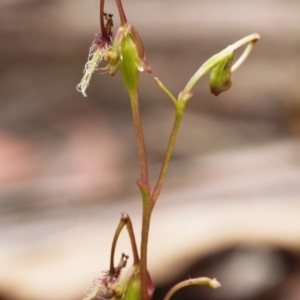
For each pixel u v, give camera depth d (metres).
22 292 0.33
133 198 0.45
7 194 0.45
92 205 0.43
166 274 0.34
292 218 0.37
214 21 0.86
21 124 0.65
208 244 0.35
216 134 0.64
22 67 0.77
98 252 0.35
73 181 0.48
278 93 0.71
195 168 0.50
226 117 0.69
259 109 0.70
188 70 0.79
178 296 0.34
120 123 0.66
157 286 0.34
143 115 0.69
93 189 0.46
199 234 0.36
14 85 0.74
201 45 0.83
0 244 0.36
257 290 0.35
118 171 0.51
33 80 0.76
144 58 0.23
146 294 0.24
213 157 0.53
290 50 0.82
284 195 0.40
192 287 0.34
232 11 0.90
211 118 0.69
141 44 0.23
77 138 0.60
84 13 0.83
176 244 0.35
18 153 0.55
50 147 0.57
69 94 0.73
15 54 0.78
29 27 0.79
